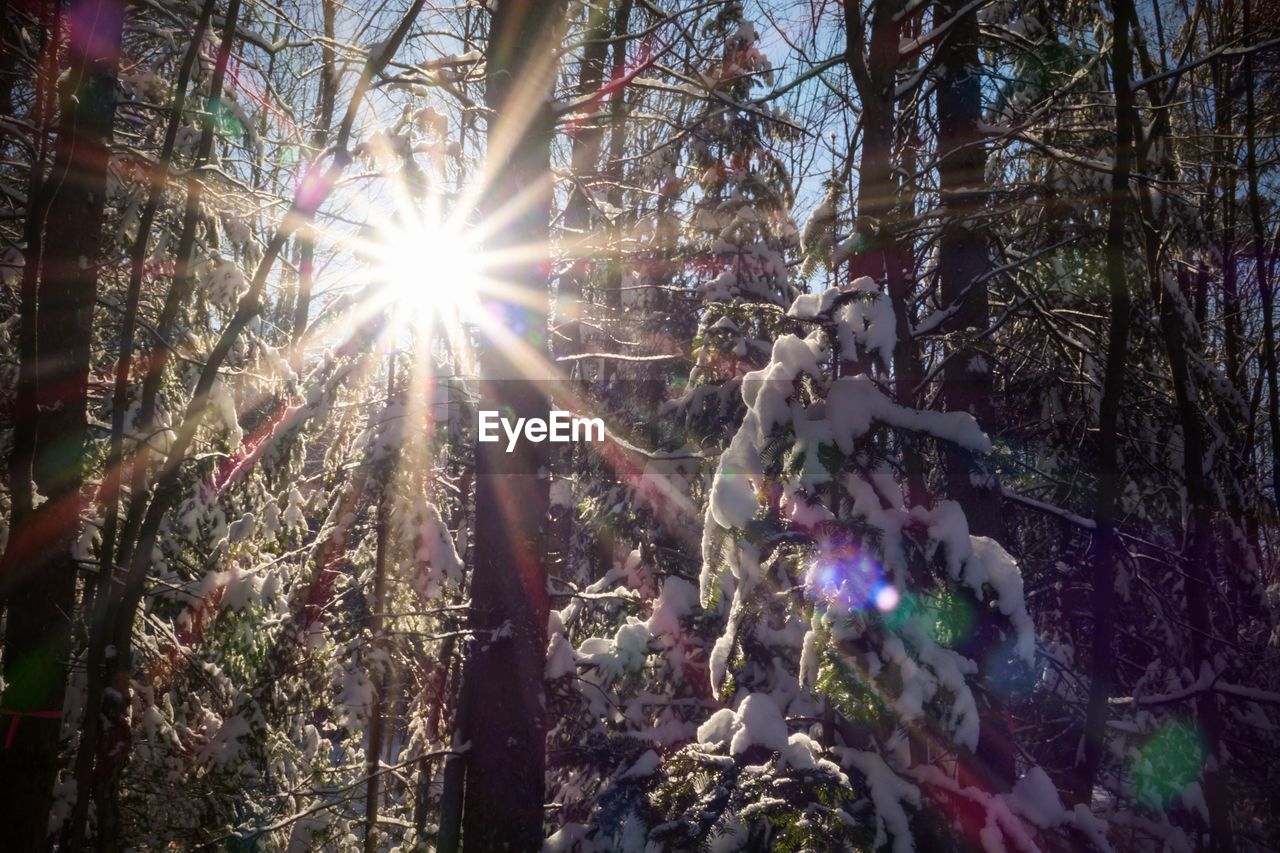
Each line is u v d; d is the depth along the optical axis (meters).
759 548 4.37
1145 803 7.11
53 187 4.70
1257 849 7.84
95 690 4.42
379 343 7.09
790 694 6.56
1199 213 7.96
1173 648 8.32
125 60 7.65
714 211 8.45
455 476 9.12
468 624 6.16
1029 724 7.15
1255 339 11.98
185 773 7.07
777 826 4.14
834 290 4.54
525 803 5.73
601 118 6.65
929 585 4.36
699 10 6.07
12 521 4.74
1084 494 8.66
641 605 7.78
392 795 9.59
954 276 7.11
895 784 4.28
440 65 6.52
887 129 5.44
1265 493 9.70
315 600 7.24
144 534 4.59
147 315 7.63
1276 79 9.51
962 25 6.89
